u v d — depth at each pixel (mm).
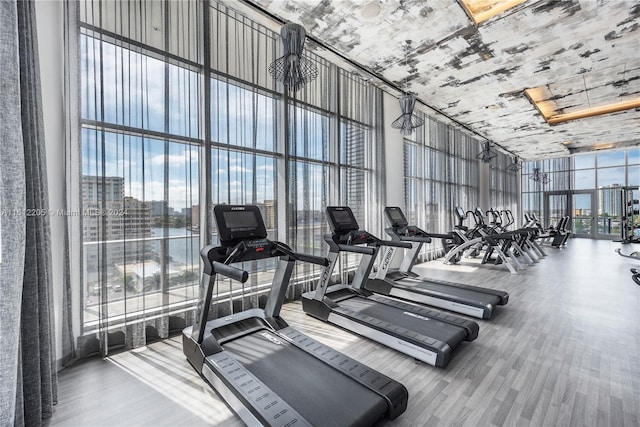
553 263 6668
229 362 2010
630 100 6145
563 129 7777
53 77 2246
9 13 1372
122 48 2590
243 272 1816
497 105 6156
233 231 2287
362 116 5055
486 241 6082
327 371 1927
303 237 4098
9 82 1375
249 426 1584
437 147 7242
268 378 1848
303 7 3252
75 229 2371
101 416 1780
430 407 1842
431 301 3727
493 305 3402
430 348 2342
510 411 1805
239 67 3402
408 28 3615
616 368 2281
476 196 9258
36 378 1643
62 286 2307
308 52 4137
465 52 4152
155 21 2785
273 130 3742
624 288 4547
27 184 1605
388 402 1646
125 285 2582
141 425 1707
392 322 2840
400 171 6031
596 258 7336
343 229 3412
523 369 2281
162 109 2809
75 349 2400
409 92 5543
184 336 2406
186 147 2965
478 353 2539
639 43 3926
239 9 3293
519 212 12859
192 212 3008
